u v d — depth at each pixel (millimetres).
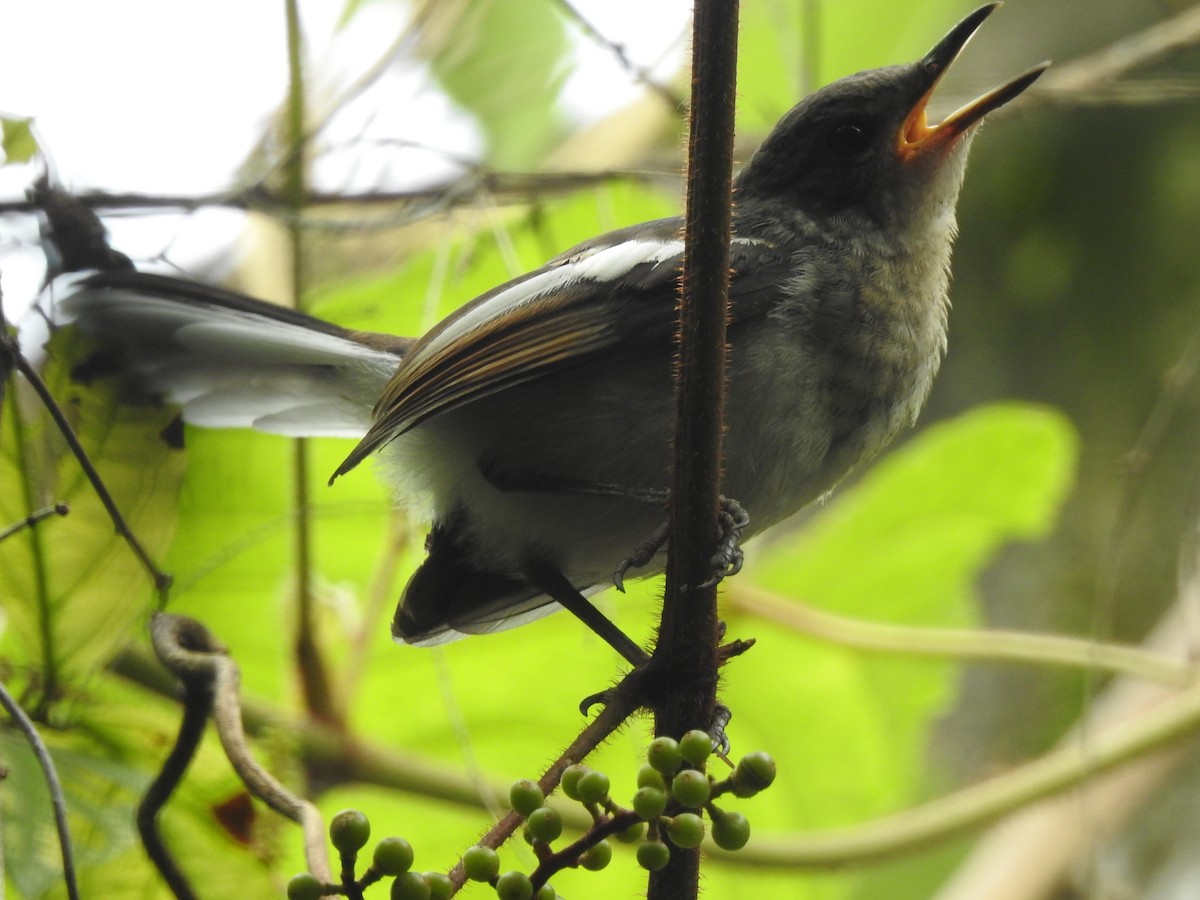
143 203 5676
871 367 5590
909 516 8281
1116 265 9617
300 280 6168
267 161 6293
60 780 4605
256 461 6641
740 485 5449
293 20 5984
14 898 4477
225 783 4984
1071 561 9391
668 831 3312
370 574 7543
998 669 9359
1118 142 9547
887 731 8648
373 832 7547
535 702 7883
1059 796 6844
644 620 7875
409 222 6215
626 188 7438
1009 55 9445
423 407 5359
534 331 5434
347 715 6383
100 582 4852
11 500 4809
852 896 9258
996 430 8023
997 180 9766
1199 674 6949
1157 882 8266
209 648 4641
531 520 5750
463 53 6523
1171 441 9328
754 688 8516
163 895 4883
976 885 7992
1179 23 7629
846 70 8977
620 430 5527
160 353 5688
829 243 5855
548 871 3281
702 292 3953
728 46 3922
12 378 4801
